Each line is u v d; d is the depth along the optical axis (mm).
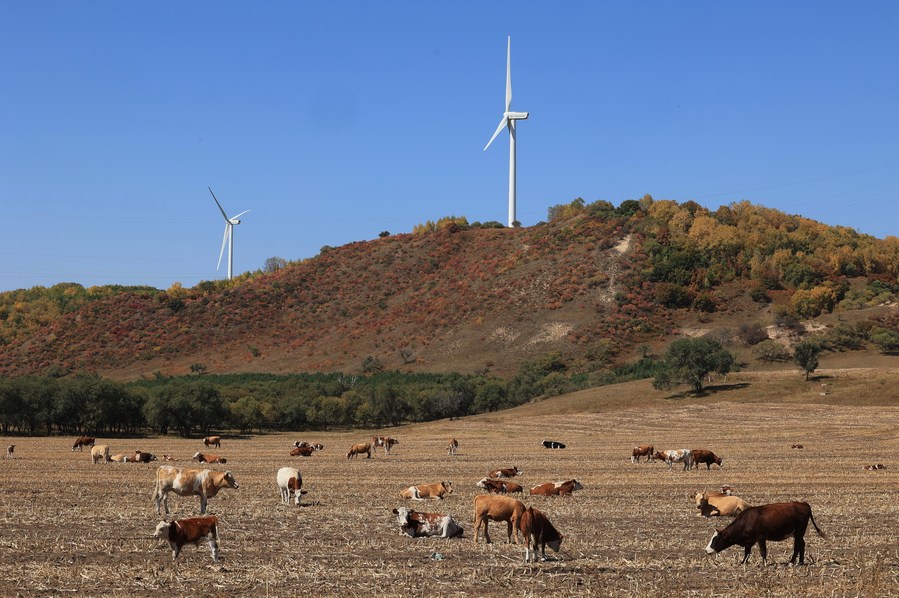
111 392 95625
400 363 175375
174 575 18781
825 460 52344
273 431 114062
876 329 147625
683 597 16797
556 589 17844
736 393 106312
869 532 25453
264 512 29312
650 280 188250
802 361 110688
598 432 86188
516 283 198750
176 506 30453
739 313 174250
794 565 20219
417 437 86938
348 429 118062
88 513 28219
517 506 21828
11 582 18000
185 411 98062
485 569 19781
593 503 32844
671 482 40562
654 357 153625
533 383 138375
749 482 40250
